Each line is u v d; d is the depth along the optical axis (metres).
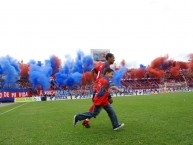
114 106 18.95
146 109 14.83
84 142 6.35
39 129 9.09
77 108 20.53
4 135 8.13
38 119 12.64
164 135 6.66
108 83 7.80
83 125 8.56
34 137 7.48
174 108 14.23
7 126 10.42
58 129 8.79
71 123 10.27
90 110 8.10
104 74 7.95
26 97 53.31
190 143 5.71
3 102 52.06
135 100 27.36
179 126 7.91
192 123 8.38
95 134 7.35
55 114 15.24
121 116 11.55
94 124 9.38
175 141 5.94
